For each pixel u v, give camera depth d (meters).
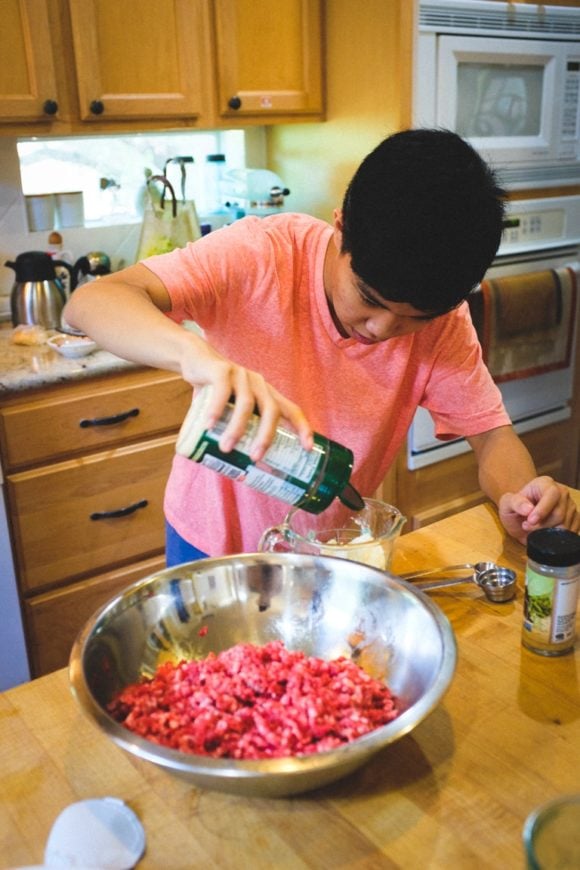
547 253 2.53
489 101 2.27
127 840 0.65
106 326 0.88
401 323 0.91
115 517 2.01
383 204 0.79
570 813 0.57
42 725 0.80
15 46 1.86
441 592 1.03
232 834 0.67
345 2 2.18
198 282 1.00
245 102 2.20
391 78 2.12
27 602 1.94
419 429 2.35
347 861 0.64
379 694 0.78
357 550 0.95
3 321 2.29
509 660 0.89
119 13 1.96
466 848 0.65
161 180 2.32
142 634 0.84
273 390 0.79
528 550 0.89
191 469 1.21
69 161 2.32
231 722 0.71
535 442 2.73
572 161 2.52
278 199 2.49
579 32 2.40
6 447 1.81
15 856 0.65
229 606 0.90
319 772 0.61
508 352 2.45
